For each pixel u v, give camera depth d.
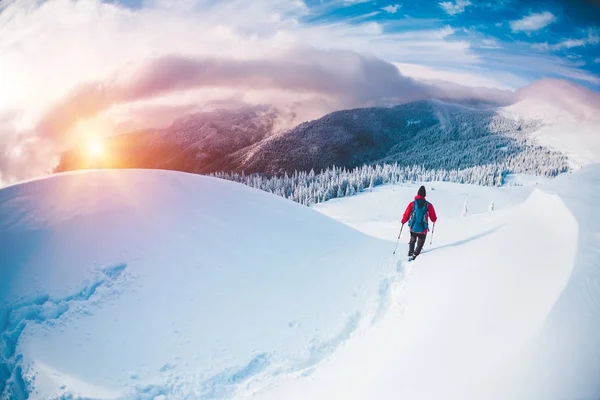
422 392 4.19
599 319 3.98
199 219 10.90
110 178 11.59
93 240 8.88
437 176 140.38
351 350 6.43
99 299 7.57
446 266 7.67
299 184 122.56
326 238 11.96
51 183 10.42
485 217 12.19
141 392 5.79
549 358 3.70
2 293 7.25
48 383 5.55
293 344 7.08
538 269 5.38
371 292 8.45
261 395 5.71
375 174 127.50
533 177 178.50
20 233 8.49
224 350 6.87
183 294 8.16
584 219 5.95
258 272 9.41
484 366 4.01
